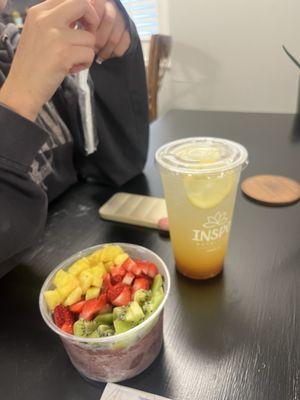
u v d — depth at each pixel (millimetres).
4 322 415
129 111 700
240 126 1000
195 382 326
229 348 357
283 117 1046
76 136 727
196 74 1736
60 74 449
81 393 329
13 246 450
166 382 329
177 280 457
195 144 458
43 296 365
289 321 383
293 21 1455
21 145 420
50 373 350
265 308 403
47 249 537
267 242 516
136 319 324
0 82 587
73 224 599
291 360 339
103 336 315
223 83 1702
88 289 368
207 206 396
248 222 566
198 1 1567
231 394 312
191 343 366
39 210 469
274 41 1521
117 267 390
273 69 1576
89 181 757
